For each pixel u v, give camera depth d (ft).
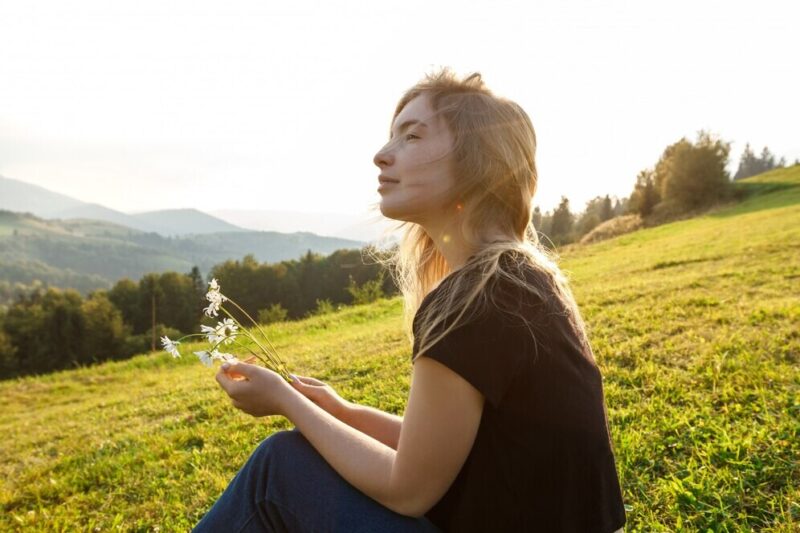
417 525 4.94
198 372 43.37
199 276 353.92
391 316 56.75
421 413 4.58
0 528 15.65
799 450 11.21
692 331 22.93
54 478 19.83
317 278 339.36
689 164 178.29
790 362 17.43
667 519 9.95
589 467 4.69
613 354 20.93
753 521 9.52
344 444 5.19
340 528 4.99
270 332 58.49
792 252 47.73
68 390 48.78
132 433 24.43
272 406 5.98
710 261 52.26
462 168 5.46
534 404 4.54
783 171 205.57
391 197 5.71
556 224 279.28
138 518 14.67
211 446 19.16
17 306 322.96
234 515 5.46
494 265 4.79
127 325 318.86
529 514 4.63
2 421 40.11
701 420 13.46
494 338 4.44
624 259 71.36
